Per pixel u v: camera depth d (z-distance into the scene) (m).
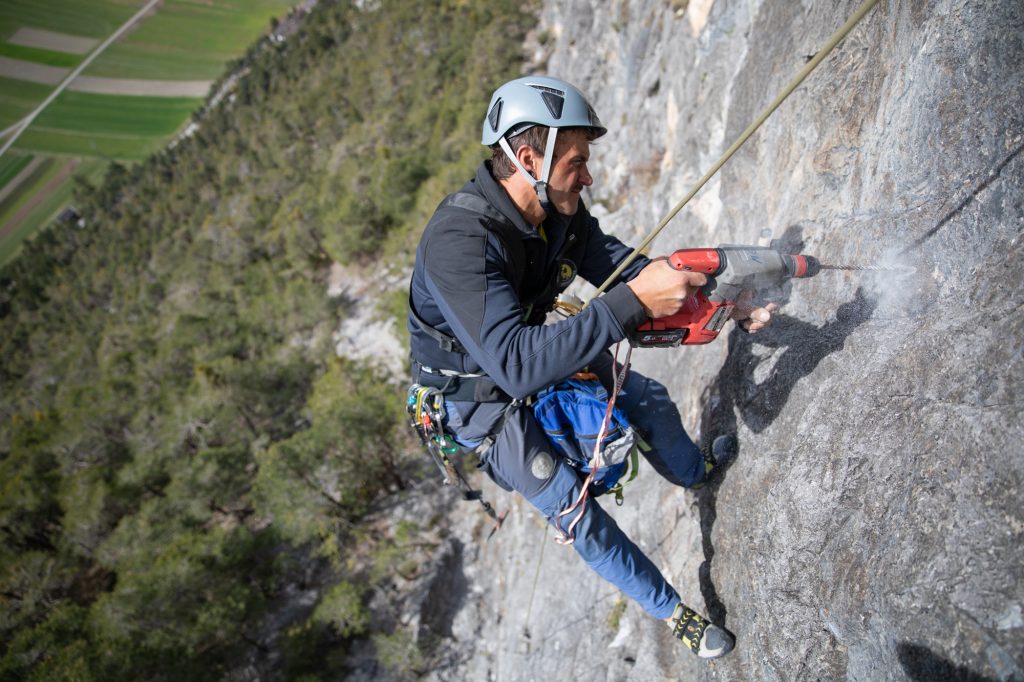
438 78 40.22
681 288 1.70
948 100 1.85
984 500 1.36
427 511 13.05
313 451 14.22
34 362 52.66
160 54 96.12
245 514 18.58
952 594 1.36
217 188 59.94
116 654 12.66
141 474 20.86
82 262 66.44
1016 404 1.36
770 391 2.37
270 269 34.62
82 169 84.38
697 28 5.80
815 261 2.09
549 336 1.68
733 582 2.37
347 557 13.78
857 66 2.42
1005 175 1.64
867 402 1.80
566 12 22.53
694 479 2.59
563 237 2.01
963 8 1.80
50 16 98.56
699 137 5.07
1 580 19.30
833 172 2.50
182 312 38.97
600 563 2.26
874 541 1.62
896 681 1.48
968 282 1.69
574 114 1.71
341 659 10.80
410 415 2.34
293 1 102.69
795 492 1.96
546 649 4.64
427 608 10.58
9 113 89.62
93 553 19.92
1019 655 1.19
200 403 22.41
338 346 24.52
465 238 1.76
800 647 1.84
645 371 4.60
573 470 2.20
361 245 27.03
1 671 14.09
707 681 2.41
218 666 12.90
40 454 25.80
